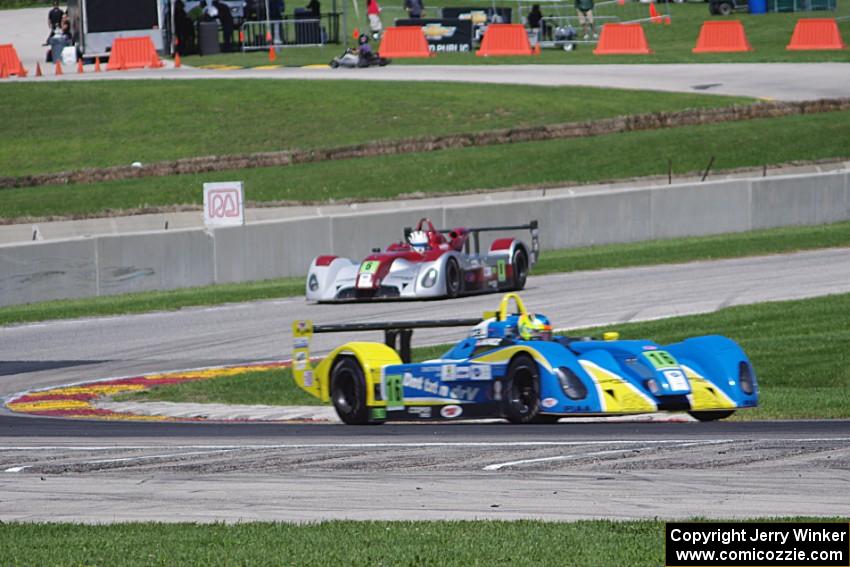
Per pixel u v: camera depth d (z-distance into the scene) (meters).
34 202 127.00
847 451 36.94
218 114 157.25
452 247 88.44
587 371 43.16
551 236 111.88
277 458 38.34
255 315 85.62
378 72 181.88
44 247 93.50
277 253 105.00
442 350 69.88
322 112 156.75
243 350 73.62
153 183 133.88
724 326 72.38
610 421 46.62
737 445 38.53
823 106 149.12
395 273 85.88
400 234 108.00
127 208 124.50
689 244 108.75
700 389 43.97
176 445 42.19
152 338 78.62
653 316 76.81
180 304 90.94
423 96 161.50
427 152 141.88
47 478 35.97
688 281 90.06
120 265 97.06
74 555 25.02
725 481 32.69
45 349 76.44
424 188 129.88
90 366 70.31
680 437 40.72
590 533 26.28
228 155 140.75
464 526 27.20
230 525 28.06
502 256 90.56
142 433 46.44
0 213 122.38
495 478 33.88
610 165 134.38
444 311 81.81
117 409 56.53
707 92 159.50
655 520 27.64
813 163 132.50
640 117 146.38
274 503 31.28
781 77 168.00
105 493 33.25
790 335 69.31
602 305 81.75
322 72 183.00
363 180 133.12
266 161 139.62
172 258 99.62
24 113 159.50
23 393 62.62
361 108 157.62
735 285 87.25
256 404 57.03
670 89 162.50
